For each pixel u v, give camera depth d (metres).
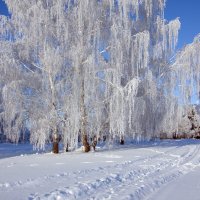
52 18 21.12
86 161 16.67
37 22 20.69
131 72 21.92
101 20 21.94
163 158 18.20
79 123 20.59
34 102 21.81
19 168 13.88
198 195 8.58
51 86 21.22
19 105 21.17
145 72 23.14
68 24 20.84
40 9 20.73
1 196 8.21
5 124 21.64
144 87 22.67
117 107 19.84
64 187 9.38
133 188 9.44
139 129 23.17
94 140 23.23
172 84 23.42
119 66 20.47
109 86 20.41
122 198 8.04
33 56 22.36
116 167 14.16
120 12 21.58
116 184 10.18
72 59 20.47
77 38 21.31
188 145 31.23
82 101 20.75
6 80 21.27
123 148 25.97
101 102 20.98
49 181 10.45
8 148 35.72
